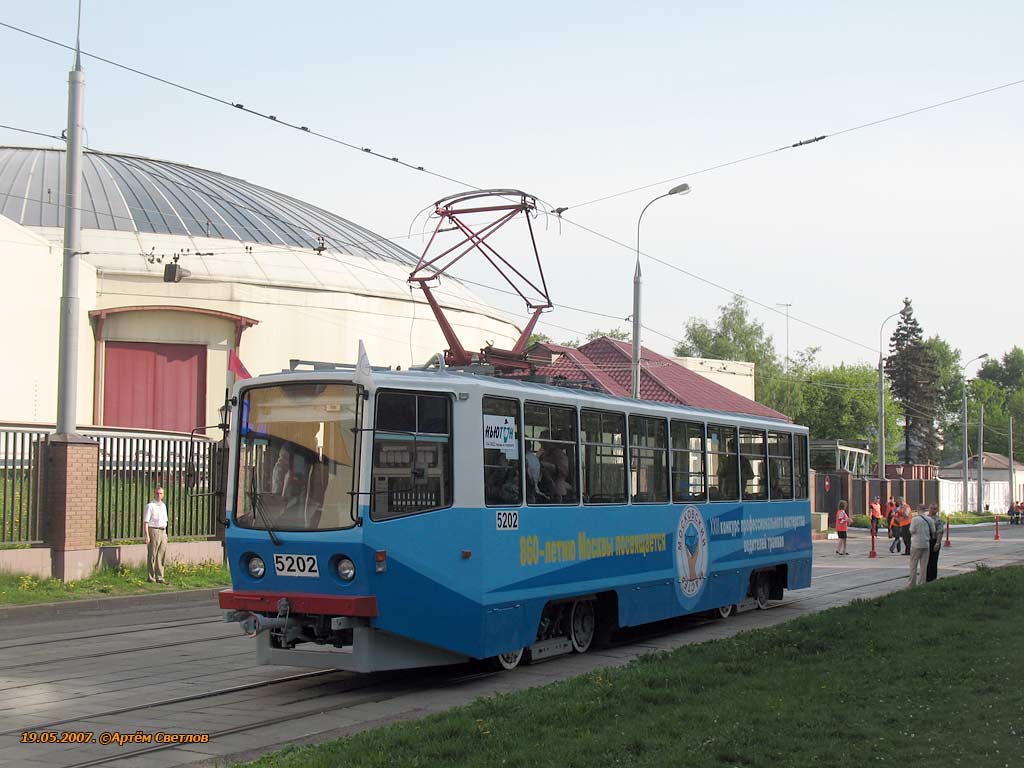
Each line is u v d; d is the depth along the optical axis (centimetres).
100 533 2169
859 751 757
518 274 1981
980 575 2081
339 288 4656
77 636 1530
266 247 4747
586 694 969
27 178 4738
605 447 1451
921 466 7975
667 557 1589
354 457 1090
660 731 826
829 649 1232
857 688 994
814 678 1046
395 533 1097
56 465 2006
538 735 817
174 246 4478
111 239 4391
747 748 768
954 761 729
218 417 4259
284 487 1123
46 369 3688
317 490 1104
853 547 4159
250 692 1129
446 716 894
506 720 870
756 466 1925
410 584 1107
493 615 1199
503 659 1268
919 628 1395
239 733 926
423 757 749
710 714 882
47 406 3681
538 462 1302
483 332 5419
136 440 2259
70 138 1978
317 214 5750
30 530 1981
